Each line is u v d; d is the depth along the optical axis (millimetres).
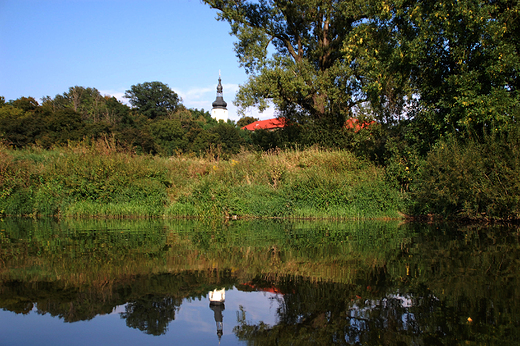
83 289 3375
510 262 4383
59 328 2516
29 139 32312
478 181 8812
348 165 12266
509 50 9227
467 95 9555
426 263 4363
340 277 3777
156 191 10656
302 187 10398
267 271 4039
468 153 8945
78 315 2756
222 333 2432
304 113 20500
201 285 3527
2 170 10320
